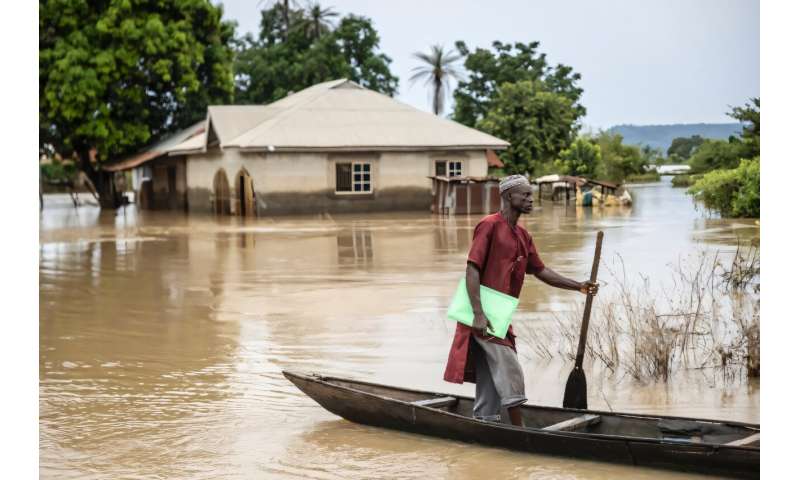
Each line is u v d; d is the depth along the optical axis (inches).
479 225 275.4
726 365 356.5
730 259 658.2
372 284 599.5
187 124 1776.6
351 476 247.8
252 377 358.9
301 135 1317.7
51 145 1829.5
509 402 270.4
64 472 253.9
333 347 408.5
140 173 1850.4
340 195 1332.4
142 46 1592.0
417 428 278.2
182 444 277.9
